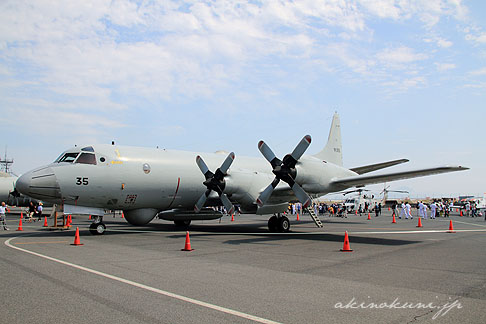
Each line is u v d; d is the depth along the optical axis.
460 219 32.72
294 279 6.79
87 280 6.57
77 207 14.58
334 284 6.40
